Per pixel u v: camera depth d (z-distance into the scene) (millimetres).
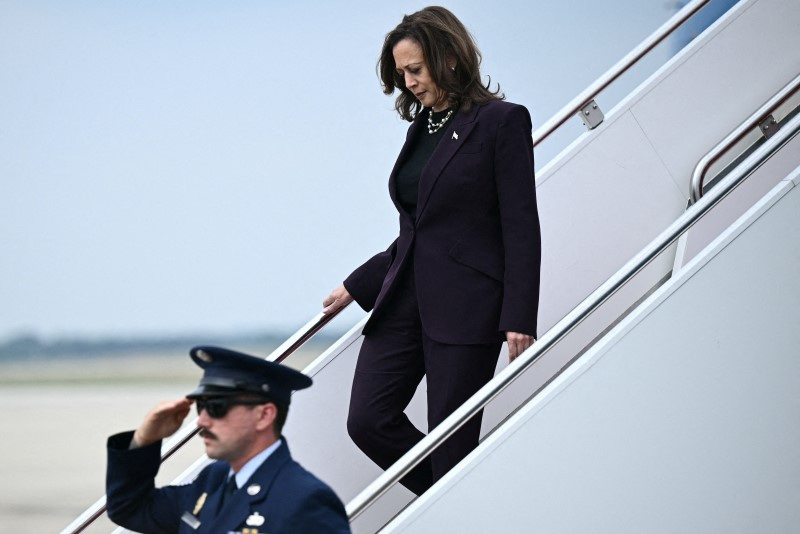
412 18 9305
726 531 8508
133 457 7344
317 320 10352
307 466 10461
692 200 11000
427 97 9328
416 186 9445
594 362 8539
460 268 9164
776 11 11883
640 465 8492
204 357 7258
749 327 8602
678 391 8547
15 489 34938
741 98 11703
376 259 10141
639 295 11156
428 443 8359
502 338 9188
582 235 11203
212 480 7359
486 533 8391
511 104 9180
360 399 9555
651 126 11508
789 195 8688
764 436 8547
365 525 10523
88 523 9828
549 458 8461
